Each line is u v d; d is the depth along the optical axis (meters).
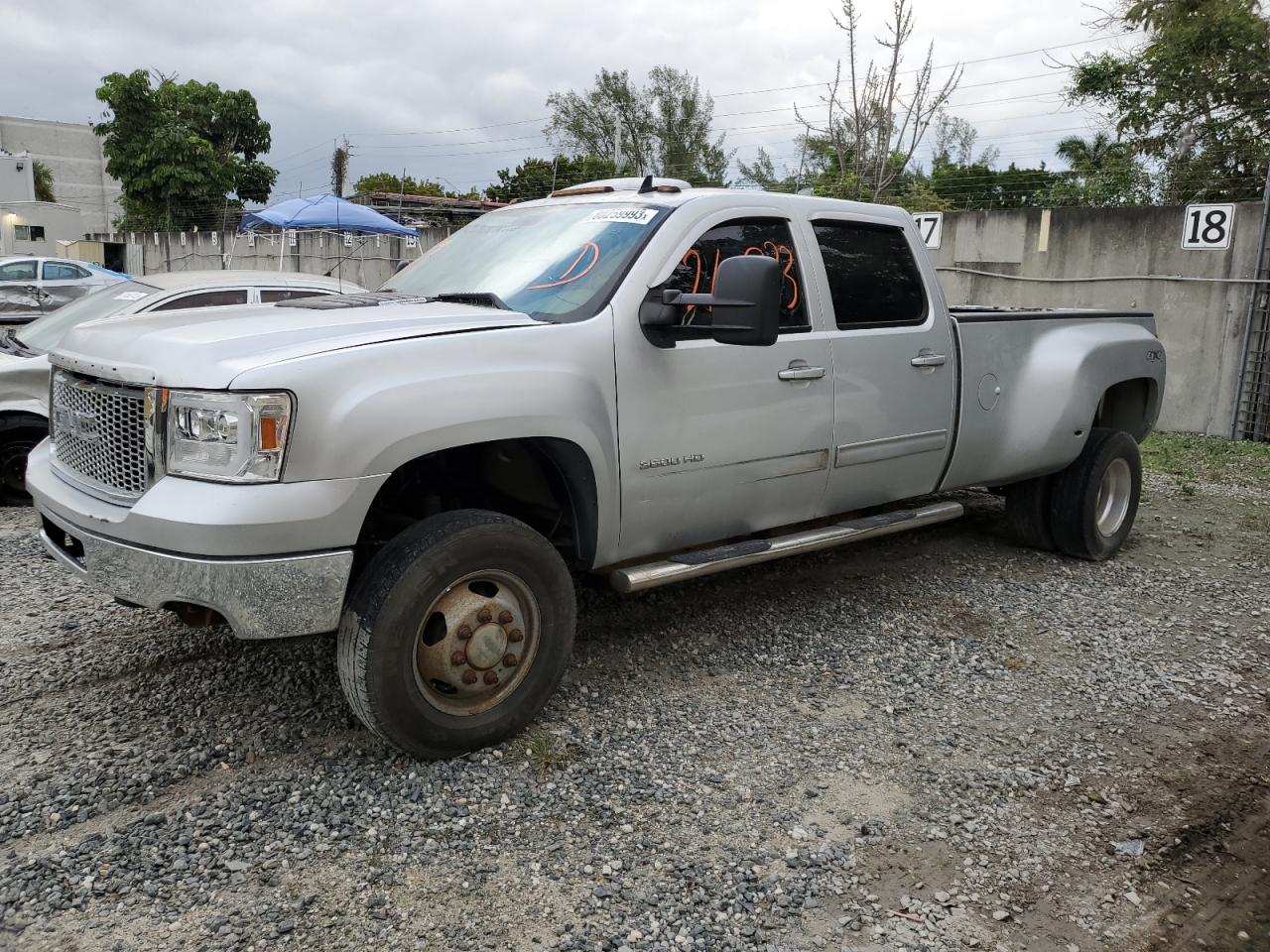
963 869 2.99
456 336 3.36
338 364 3.09
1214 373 11.14
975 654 4.63
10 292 15.37
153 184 35.38
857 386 4.59
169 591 3.07
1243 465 9.54
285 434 3.00
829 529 4.75
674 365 3.88
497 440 3.62
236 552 2.96
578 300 3.79
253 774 3.37
